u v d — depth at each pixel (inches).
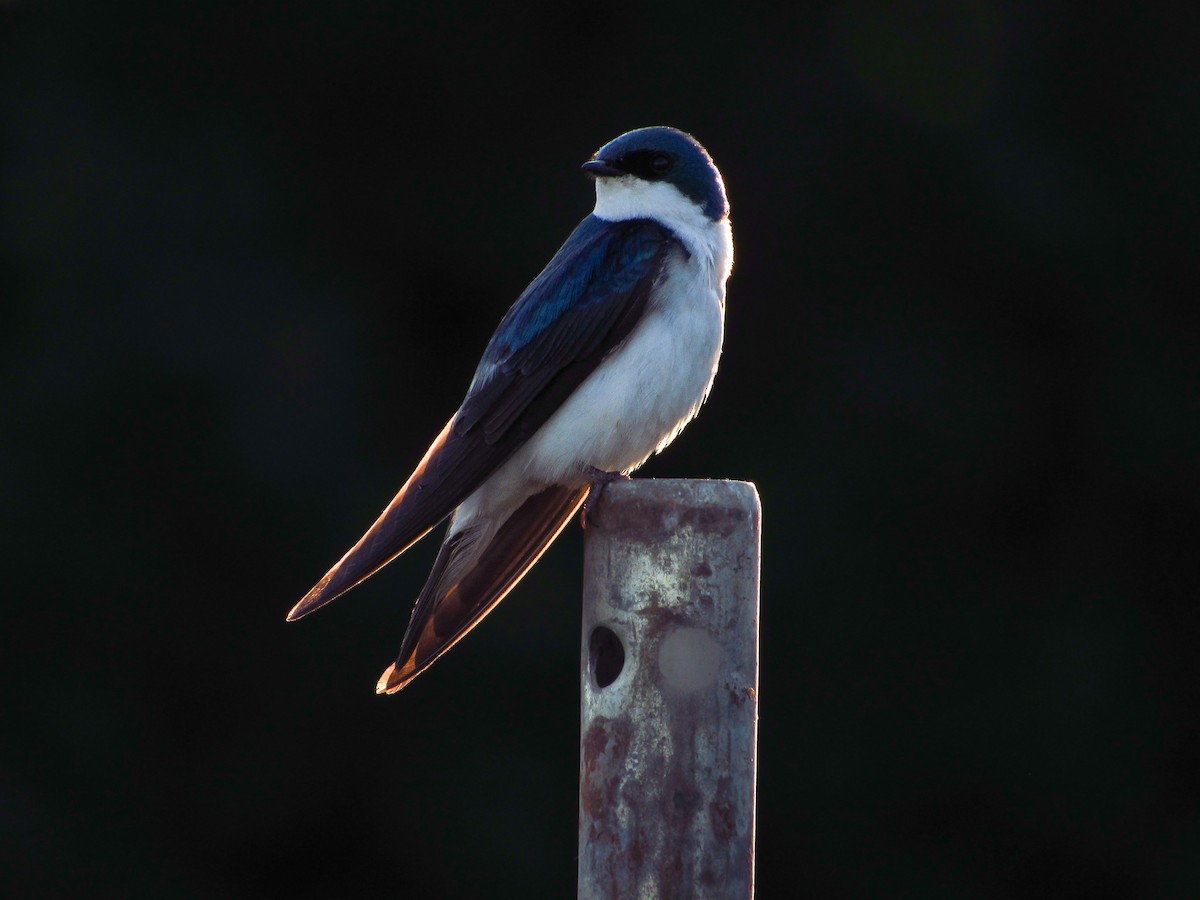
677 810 172.6
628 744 174.2
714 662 173.5
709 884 172.4
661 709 173.3
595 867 175.3
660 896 172.4
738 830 173.9
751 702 176.4
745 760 175.2
